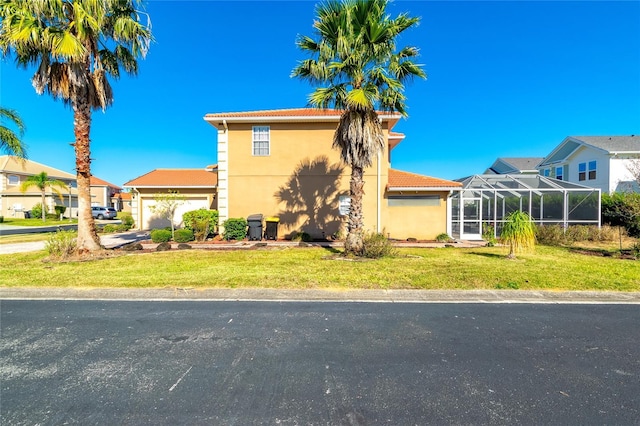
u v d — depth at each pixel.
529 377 3.35
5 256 10.87
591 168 25.02
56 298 6.24
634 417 2.71
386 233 15.35
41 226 25.95
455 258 10.42
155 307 5.69
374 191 15.90
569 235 15.20
